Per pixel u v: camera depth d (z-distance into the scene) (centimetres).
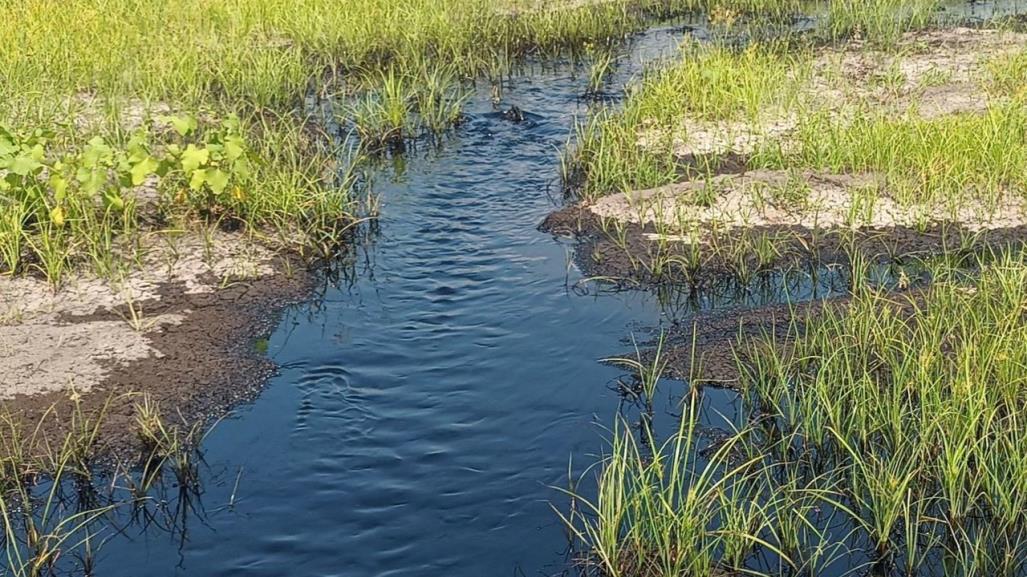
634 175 1052
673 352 757
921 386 651
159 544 581
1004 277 788
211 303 820
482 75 1441
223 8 1570
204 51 1398
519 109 1266
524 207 1017
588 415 688
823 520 589
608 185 1040
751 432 664
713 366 737
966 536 559
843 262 884
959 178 989
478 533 587
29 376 709
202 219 933
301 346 772
